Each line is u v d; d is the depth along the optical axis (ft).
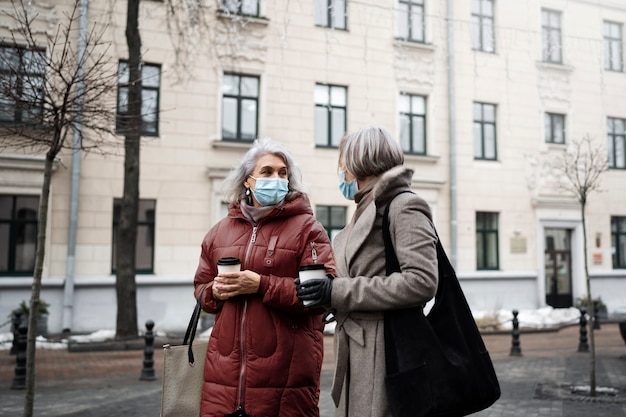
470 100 59.52
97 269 44.65
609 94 66.39
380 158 7.89
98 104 19.74
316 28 52.95
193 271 47.39
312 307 7.25
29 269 43.50
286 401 8.32
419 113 57.88
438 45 58.08
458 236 57.72
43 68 19.15
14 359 32.07
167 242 46.88
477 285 57.88
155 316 46.06
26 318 39.37
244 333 8.43
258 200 9.01
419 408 6.53
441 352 6.73
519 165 61.21
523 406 21.59
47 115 18.31
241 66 49.96
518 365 31.76
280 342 8.40
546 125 63.72
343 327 7.43
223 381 8.38
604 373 29.12
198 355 8.90
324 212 52.70
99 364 30.78
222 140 48.93
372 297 6.89
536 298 60.49
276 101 51.16
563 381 26.94
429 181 56.44
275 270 8.71
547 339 44.11
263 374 8.26
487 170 59.62
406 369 6.70
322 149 52.65
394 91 56.08
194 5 40.63
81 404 21.47
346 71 54.08
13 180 42.65
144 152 46.62
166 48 47.29
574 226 63.31
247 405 8.19
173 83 45.73
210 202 48.24
